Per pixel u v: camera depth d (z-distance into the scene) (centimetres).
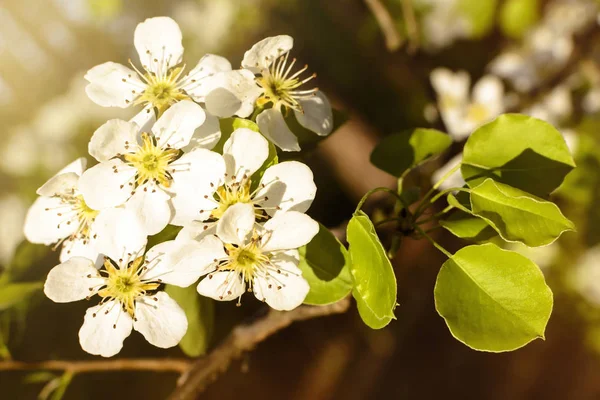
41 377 38
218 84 33
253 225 32
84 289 33
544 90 49
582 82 51
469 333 31
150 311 33
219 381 90
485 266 31
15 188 70
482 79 52
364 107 78
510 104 50
